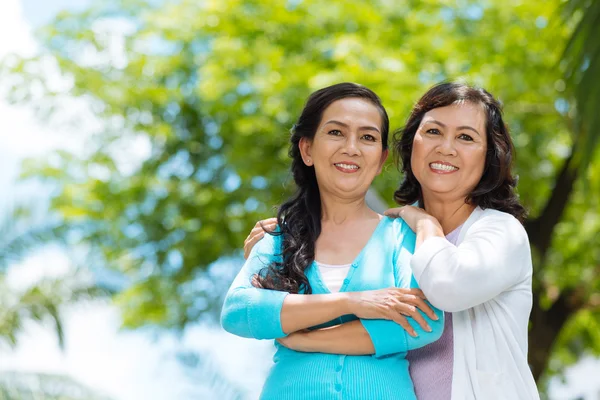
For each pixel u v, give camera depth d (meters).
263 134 9.61
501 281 2.83
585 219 10.48
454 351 2.92
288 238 3.07
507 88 8.56
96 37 11.07
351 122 3.04
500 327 2.93
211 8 10.25
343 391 2.77
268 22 10.29
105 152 11.23
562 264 10.11
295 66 9.32
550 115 9.18
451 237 3.12
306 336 2.88
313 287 2.97
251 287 3.00
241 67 9.71
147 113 11.03
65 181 11.12
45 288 5.61
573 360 11.55
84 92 10.87
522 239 2.96
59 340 5.60
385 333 2.81
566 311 9.15
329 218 3.12
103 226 10.80
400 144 3.33
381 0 10.19
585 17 5.20
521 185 9.05
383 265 2.96
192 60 10.91
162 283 10.81
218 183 10.56
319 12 10.20
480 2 9.81
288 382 2.85
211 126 10.95
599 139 5.14
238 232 10.34
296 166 3.21
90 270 5.83
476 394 2.87
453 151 3.08
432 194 3.18
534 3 9.28
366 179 3.05
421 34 9.64
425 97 3.22
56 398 5.38
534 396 2.91
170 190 10.62
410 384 2.90
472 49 9.26
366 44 9.12
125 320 10.73
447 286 2.78
